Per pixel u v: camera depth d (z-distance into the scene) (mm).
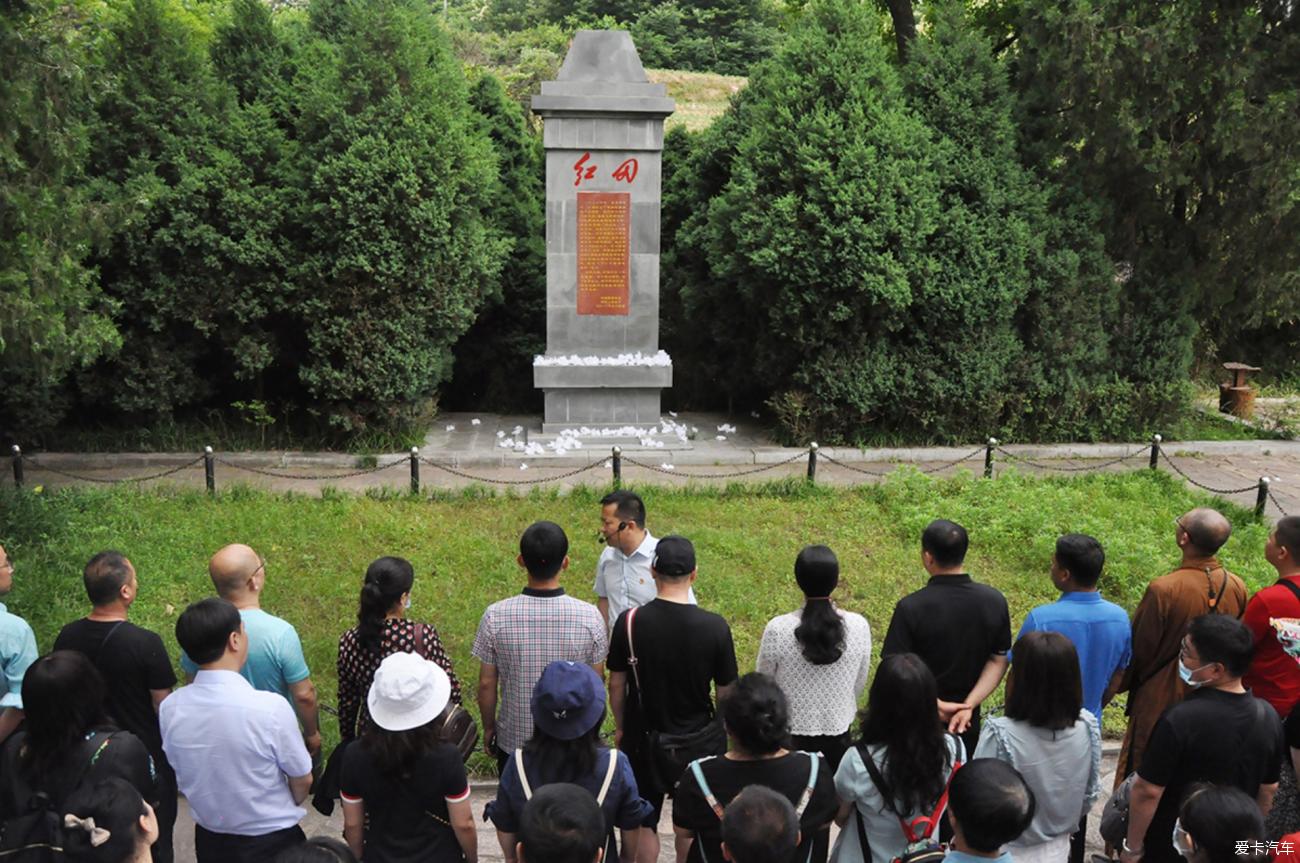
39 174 9383
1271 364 19062
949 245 13180
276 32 14258
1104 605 4820
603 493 11188
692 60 34219
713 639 4562
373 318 12633
